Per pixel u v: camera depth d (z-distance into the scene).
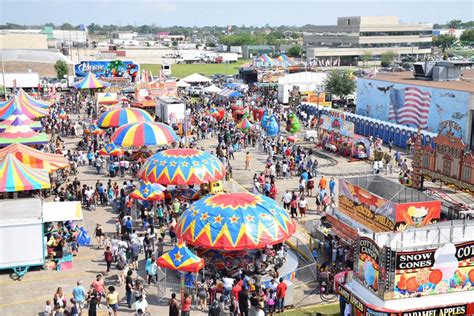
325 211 31.02
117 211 34.59
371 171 44.06
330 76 85.75
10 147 36.81
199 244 23.86
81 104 79.94
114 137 44.44
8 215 25.53
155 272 23.91
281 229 24.78
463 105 49.25
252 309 21.73
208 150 51.28
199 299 22.50
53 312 20.53
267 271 23.80
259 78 93.06
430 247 18.28
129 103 71.56
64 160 38.28
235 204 25.17
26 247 25.33
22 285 24.25
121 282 24.39
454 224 20.19
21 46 164.38
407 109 57.94
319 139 53.47
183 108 62.44
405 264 18.11
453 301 18.44
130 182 37.56
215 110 66.19
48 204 28.19
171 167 34.19
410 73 73.62
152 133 44.47
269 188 35.91
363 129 59.72
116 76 95.06
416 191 25.22
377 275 18.42
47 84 96.31
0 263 25.02
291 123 56.31
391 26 192.62
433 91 53.56
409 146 50.50
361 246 19.38
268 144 50.88
